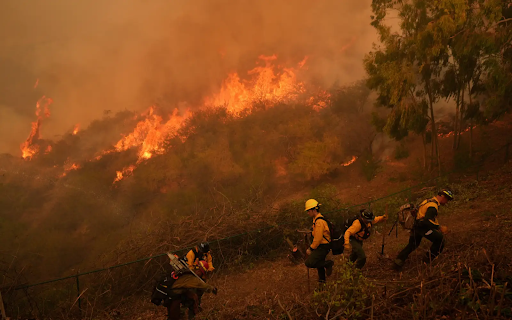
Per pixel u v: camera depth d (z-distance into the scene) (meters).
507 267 4.77
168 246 8.22
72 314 6.70
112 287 7.58
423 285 4.35
